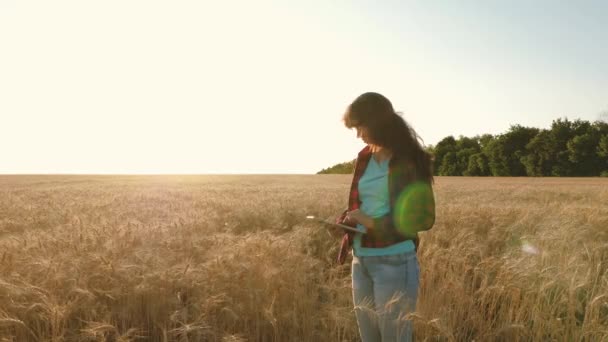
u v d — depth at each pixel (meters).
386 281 2.90
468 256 5.82
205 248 5.70
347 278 4.71
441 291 4.52
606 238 8.09
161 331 4.20
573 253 5.57
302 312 4.44
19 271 4.33
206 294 4.23
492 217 9.84
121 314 4.22
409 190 2.79
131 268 4.50
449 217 9.39
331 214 10.30
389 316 2.89
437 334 4.18
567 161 77.06
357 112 2.81
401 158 2.79
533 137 83.75
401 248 2.90
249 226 9.62
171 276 4.37
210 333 3.98
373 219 2.86
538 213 10.26
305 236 6.91
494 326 4.53
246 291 4.41
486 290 4.51
